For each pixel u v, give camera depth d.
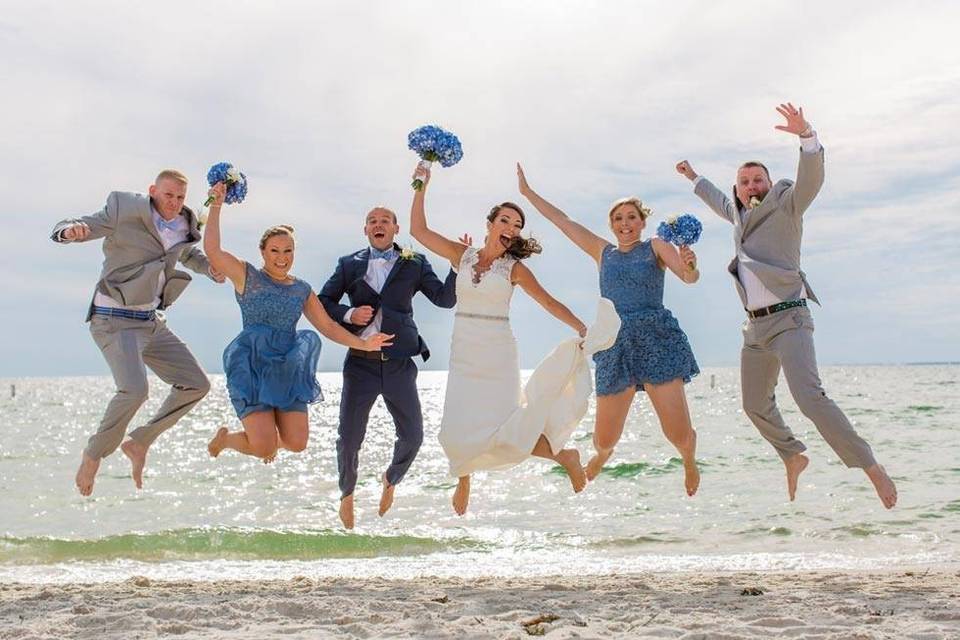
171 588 6.51
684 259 6.34
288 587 6.46
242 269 6.47
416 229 6.57
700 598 5.53
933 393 55.50
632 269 6.62
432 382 147.12
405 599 5.57
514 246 6.44
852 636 4.13
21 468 20.31
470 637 4.23
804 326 6.43
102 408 59.03
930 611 4.82
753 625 4.57
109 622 4.78
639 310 6.63
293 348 6.59
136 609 5.22
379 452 25.94
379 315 6.85
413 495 14.86
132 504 14.48
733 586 6.20
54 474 19.08
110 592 6.18
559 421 6.29
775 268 6.37
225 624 4.67
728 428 28.48
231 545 10.45
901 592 5.66
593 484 15.69
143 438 6.58
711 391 68.62
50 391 112.38
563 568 8.84
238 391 6.44
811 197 6.36
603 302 6.30
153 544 10.48
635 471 17.25
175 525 12.37
